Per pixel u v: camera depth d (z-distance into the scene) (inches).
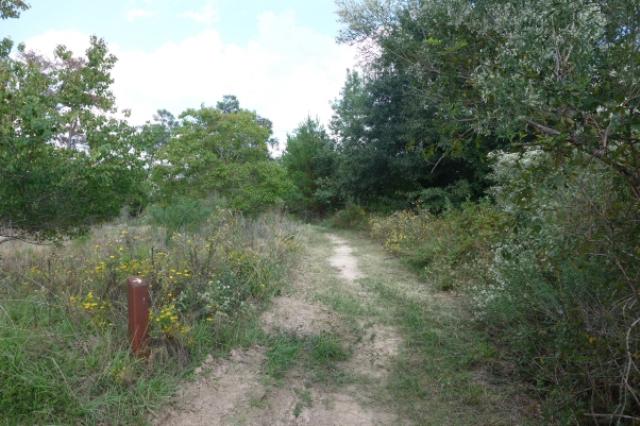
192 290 198.7
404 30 144.8
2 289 209.3
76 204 221.6
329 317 235.5
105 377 138.9
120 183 229.9
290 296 263.4
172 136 542.3
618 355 122.0
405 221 531.5
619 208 109.8
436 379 172.1
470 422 144.6
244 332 193.3
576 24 100.7
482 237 311.6
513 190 126.7
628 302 118.2
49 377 132.9
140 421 130.1
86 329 163.2
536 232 140.6
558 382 138.6
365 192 810.8
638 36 109.5
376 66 304.8
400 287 305.7
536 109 97.8
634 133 98.2
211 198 507.2
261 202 546.6
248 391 155.6
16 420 121.2
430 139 551.8
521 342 161.9
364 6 154.4
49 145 202.1
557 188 124.4
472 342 197.6
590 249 116.0
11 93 184.7
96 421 126.8
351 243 568.4
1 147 185.5
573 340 132.0
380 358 191.3
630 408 129.3
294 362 180.2
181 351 161.8
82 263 247.9
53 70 241.1
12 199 202.7
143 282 155.4
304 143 1104.2
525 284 165.6
